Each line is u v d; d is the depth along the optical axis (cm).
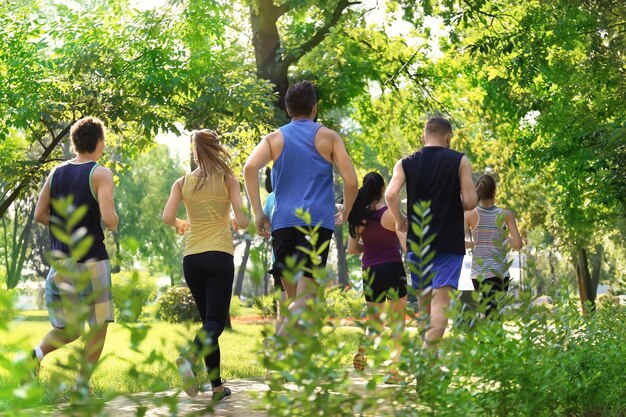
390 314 299
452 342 351
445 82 2659
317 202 675
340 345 287
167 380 801
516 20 2016
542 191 3067
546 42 1730
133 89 1989
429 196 682
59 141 2047
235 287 6506
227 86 2022
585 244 3359
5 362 179
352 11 2353
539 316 425
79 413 204
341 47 2420
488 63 2067
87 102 1997
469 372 363
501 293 418
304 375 269
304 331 271
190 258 717
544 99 2025
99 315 589
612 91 1616
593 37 1616
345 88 2331
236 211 702
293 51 2312
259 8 2347
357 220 816
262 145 691
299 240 668
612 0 1570
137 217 6488
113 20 2169
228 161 730
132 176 6631
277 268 663
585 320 524
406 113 2736
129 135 2227
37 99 1905
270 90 2078
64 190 688
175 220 728
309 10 2473
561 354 426
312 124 696
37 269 6338
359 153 2830
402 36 2517
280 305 267
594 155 1567
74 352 204
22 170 1973
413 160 696
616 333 534
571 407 455
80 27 2064
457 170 681
